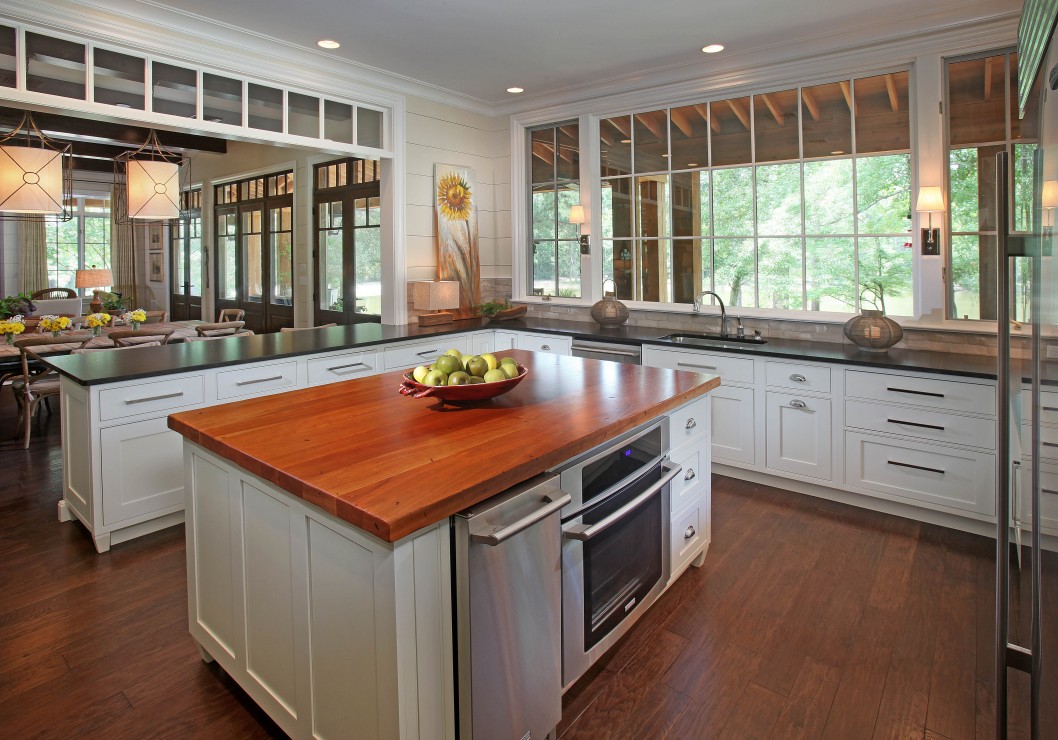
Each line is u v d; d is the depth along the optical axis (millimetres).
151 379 2887
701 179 4418
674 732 1743
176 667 2025
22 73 2994
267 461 1551
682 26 3627
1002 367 1366
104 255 10680
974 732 1726
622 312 4590
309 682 1546
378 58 4172
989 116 3381
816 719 1788
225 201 8586
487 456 1577
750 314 4230
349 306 6684
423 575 1345
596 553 1860
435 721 1400
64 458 3072
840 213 3883
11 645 2123
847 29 3646
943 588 2500
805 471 3482
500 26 3635
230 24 3570
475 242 5301
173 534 2986
